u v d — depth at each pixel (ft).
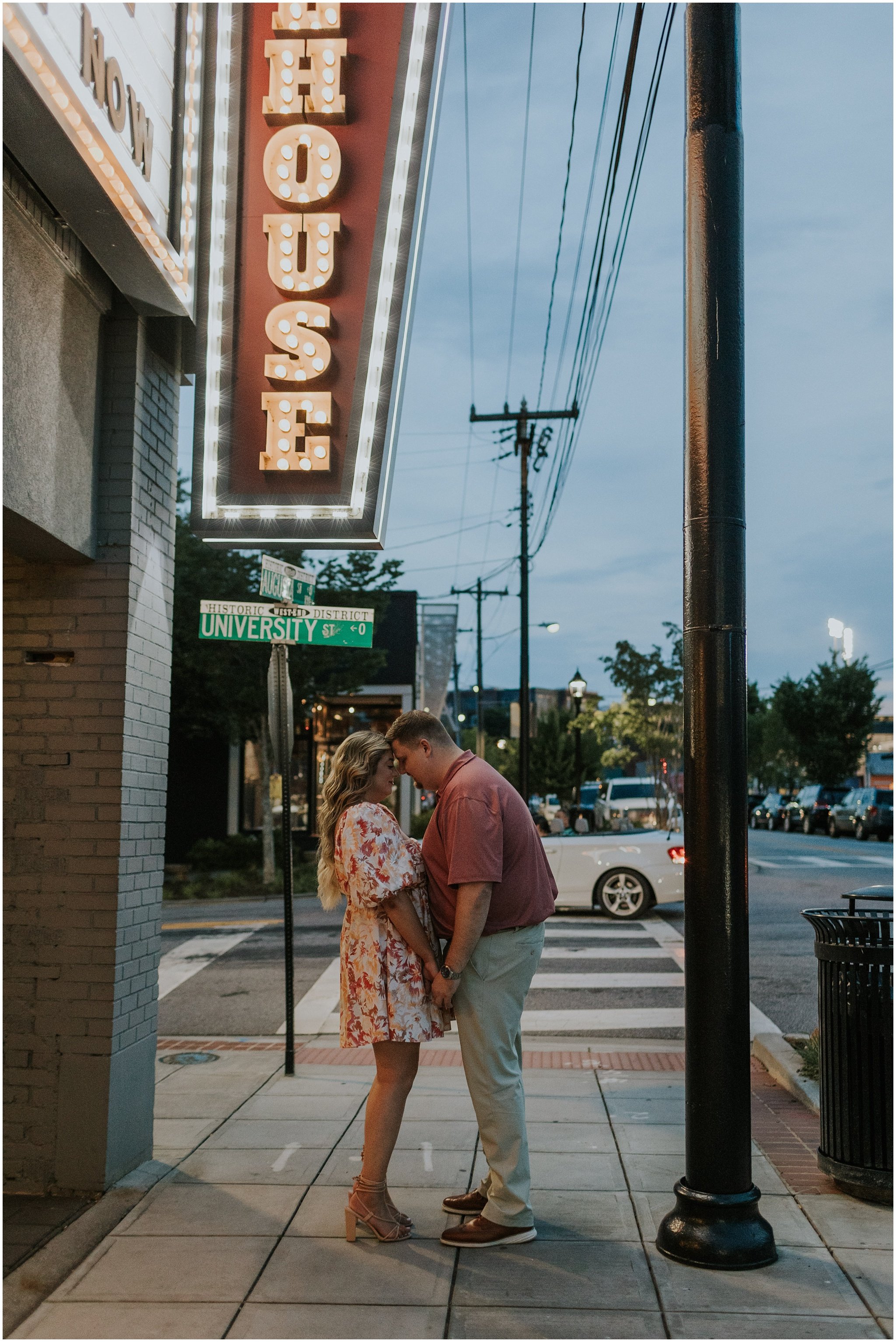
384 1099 12.91
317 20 17.87
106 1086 14.39
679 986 30.32
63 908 14.73
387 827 13.03
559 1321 10.73
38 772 14.97
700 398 13.04
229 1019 27.30
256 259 17.58
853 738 157.99
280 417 17.11
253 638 21.71
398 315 17.44
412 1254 12.37
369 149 17.75
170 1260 12.19
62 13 11.48
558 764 151.12
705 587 12.79
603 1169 15.20
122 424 15.42
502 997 12.90
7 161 12.32
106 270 14.74
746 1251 11.94
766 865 66.74
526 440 72.69
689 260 13.28
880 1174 13.87
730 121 13.25
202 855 75.15
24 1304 11.08
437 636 90.17
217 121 17.62
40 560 15.08
